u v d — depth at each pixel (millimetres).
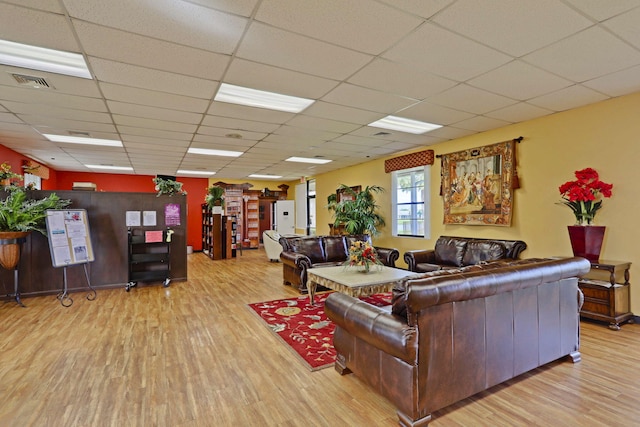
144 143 5715
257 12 2045
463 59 2709
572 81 3158
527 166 4492
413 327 1838
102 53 2547
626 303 3529
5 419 1949
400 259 6758
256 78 3057
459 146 5465
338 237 6180
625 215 3551
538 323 2447
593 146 3801
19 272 4816
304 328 3514
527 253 4492
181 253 5992
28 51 2516
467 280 1981
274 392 2264
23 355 2834
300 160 7617
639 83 3209
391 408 2084
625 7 2014
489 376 2164
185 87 3242
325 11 2045
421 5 1992
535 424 1896
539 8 2029
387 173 7156
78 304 4465
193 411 2041
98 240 5352
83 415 1993
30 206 4441
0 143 5523
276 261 8398
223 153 6742
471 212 5195
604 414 1983
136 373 2518
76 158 7070
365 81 3152
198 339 3199
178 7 1981
